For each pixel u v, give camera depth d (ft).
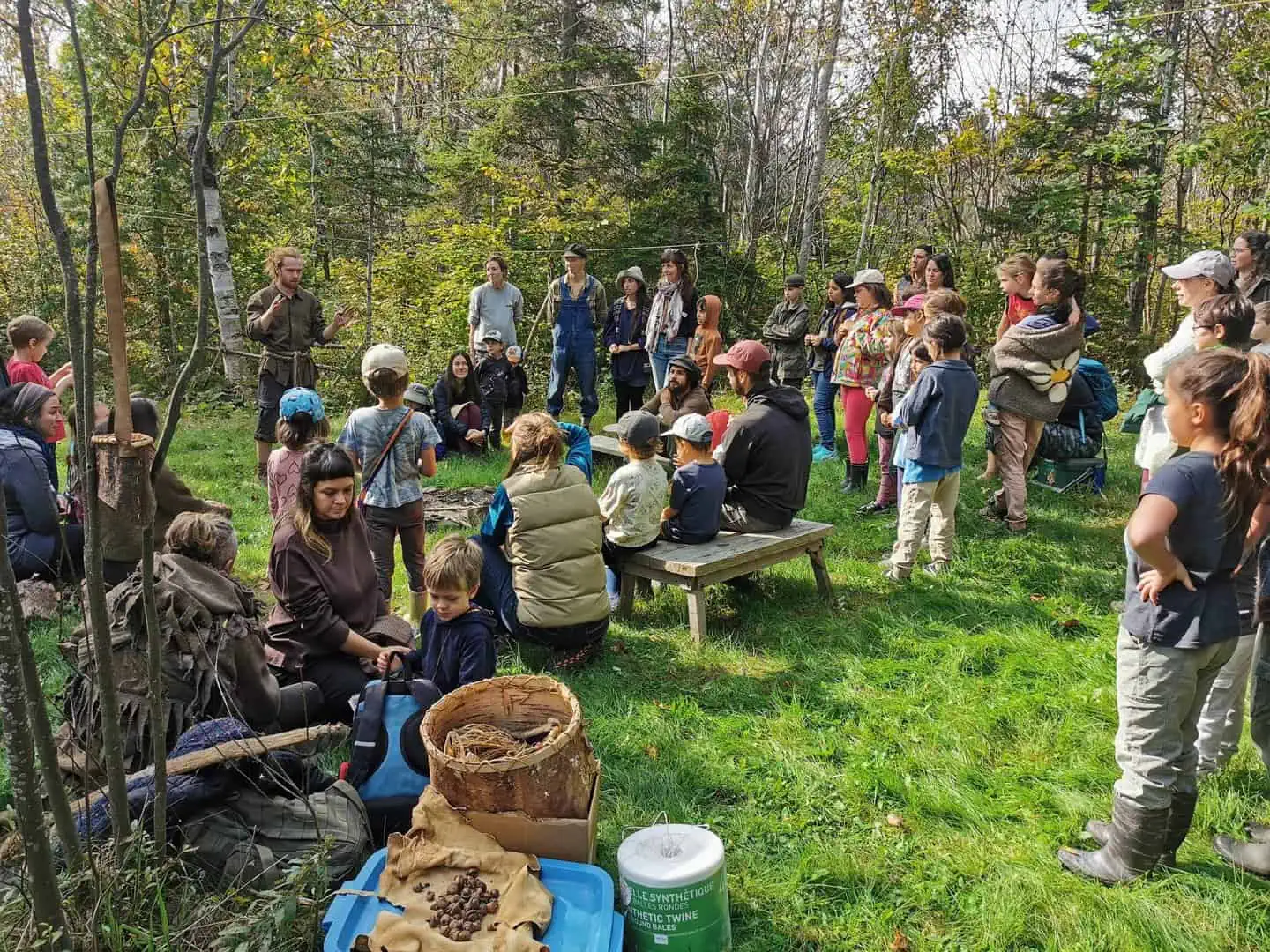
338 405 45.27
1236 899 9.06
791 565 19.15
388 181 54.19
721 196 65.98
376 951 7.34
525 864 8.20
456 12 61.57
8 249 52.85
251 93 30.40
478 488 24.23
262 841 8.66
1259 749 10.20
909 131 64.18
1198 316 12.00
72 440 11.48
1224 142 45.57
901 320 22.27
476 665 11.07
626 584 16.56
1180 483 8.25
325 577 12.23
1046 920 8.95
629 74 62.49
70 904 7.02
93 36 27.14
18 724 5.86
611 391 46.50
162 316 48.98
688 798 11.14
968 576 18.48
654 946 7.90
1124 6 45.03
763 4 61.77
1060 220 54.90
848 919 9.09
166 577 9.66
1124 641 9.14
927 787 11.16
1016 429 20.43
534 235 54.90
